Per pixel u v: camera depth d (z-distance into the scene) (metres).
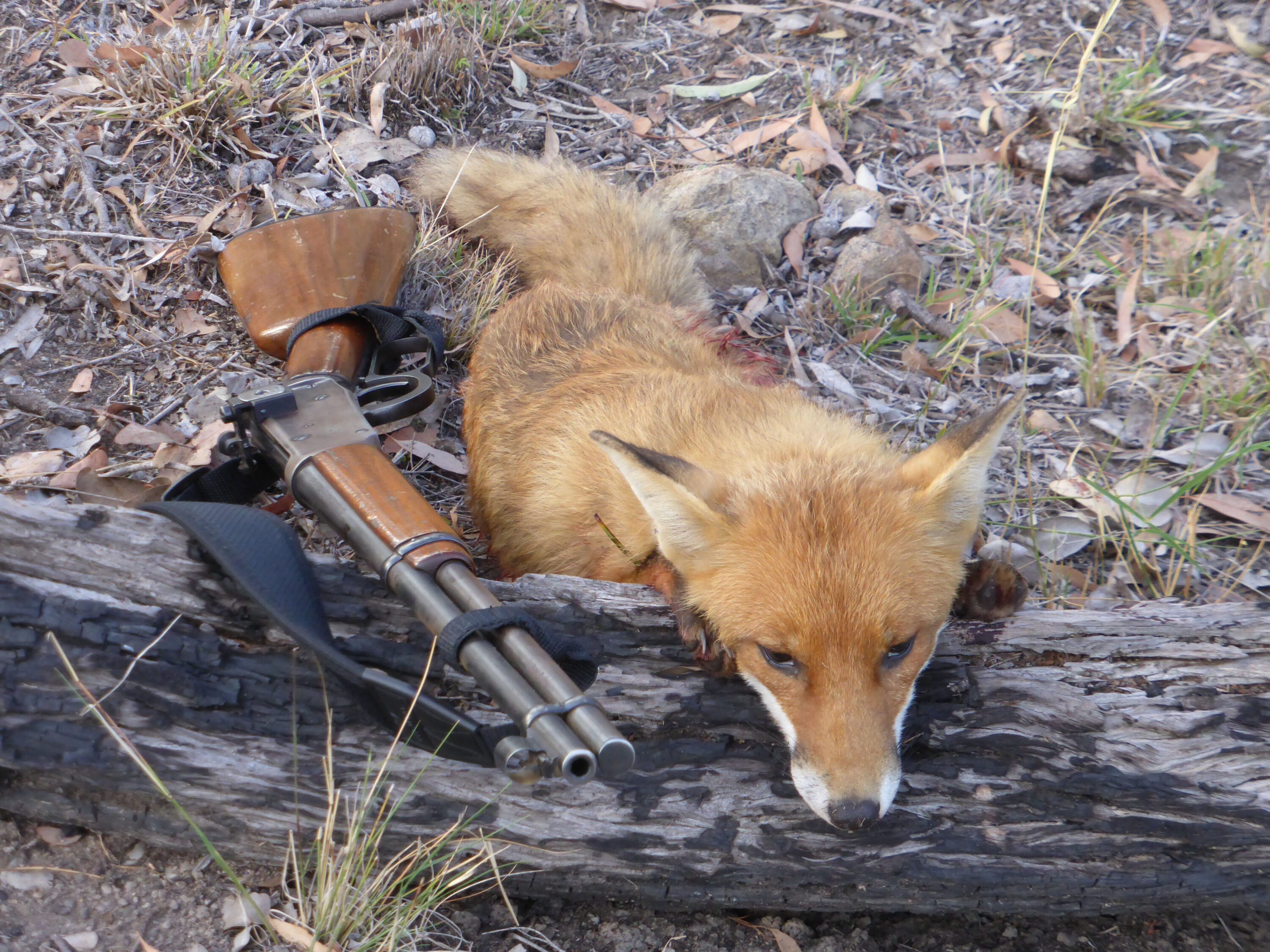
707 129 2.15
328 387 1.36
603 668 1.33
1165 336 1.76
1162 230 1.96
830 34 2.37
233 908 1.32
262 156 1.77
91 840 1.33
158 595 1.29
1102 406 1.69
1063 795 1.33
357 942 1.31
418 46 2.06
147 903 1.31
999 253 1.89
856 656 1.29
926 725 1.33
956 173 2.10
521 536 1.48
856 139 2.14
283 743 1.30
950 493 1.32
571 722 1.21
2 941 1.28
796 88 2.23
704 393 1.46
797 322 1.81
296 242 1.56
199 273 1.64
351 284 1.53
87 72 1.78
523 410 1.52
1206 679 1.34
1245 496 1.60
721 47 2.34
